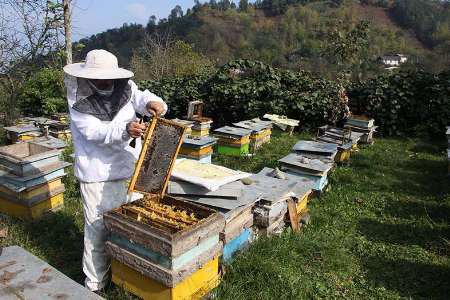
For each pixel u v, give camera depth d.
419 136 11.68
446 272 4.31
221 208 3.61
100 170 3.33
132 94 3.53
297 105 12.24
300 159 6.21
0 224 4.65
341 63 12.22
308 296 3.79
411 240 5.09
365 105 12.20
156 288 3.00
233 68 14.05
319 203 6.24
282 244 4.44
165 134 3.10
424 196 6.79
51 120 10.56
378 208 6.15
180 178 3.86
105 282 3.51
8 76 8.89
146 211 3.29
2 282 2.67
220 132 8.68
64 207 5.35
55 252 4.24
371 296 3.88
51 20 7.89
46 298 2.53
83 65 3.29
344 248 4.79
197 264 3.03
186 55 24.78
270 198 4.16
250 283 3.71
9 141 9.44
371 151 9.91
